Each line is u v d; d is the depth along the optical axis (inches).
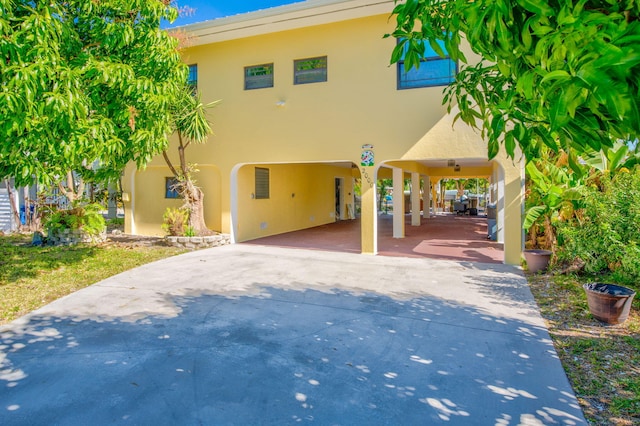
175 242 450.3
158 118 254.8
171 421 122.4
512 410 128.4
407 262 369.1
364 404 132.2
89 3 225.1
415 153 386.0
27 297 253.3
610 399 134.8
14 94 163.3
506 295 257.8
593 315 209.9
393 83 392.8
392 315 219.3
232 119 466.6
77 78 197.2
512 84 106.7
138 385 144.0
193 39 442.0
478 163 660.7
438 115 377.4
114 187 572.7
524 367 158.1
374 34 398.9
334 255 407.2
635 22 57.2
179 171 476.7
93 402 132.9
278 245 477.1
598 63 55.1
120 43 235.6
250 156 459.8
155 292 265.1
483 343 181.3
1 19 169.6
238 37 442.3
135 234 553.0
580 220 288.8
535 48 72.2
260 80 455.5
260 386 143.6
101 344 180.4
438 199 1481.3
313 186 724.7
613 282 263.0
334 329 198.8
